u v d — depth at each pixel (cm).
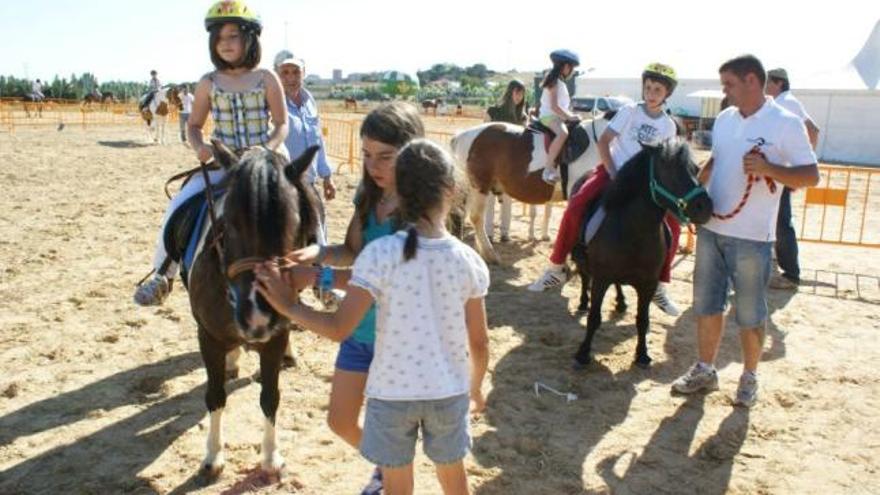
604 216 531
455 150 870
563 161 780
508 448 434
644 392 514
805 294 768
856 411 491
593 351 589
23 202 1138
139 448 422
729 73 436
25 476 390
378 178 291
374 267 254
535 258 889
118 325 615
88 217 1047
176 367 536
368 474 403
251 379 519
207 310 352
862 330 655
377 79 11631
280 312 289
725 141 452
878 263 916
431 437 267
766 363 571
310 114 607
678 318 679
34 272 762
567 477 405
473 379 283
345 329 257
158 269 422
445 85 9138
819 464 424
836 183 1736
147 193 1262
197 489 382
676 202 467
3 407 466
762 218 445
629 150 589
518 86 1079
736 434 455
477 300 269
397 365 257
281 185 304
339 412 297
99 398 483
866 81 2505
